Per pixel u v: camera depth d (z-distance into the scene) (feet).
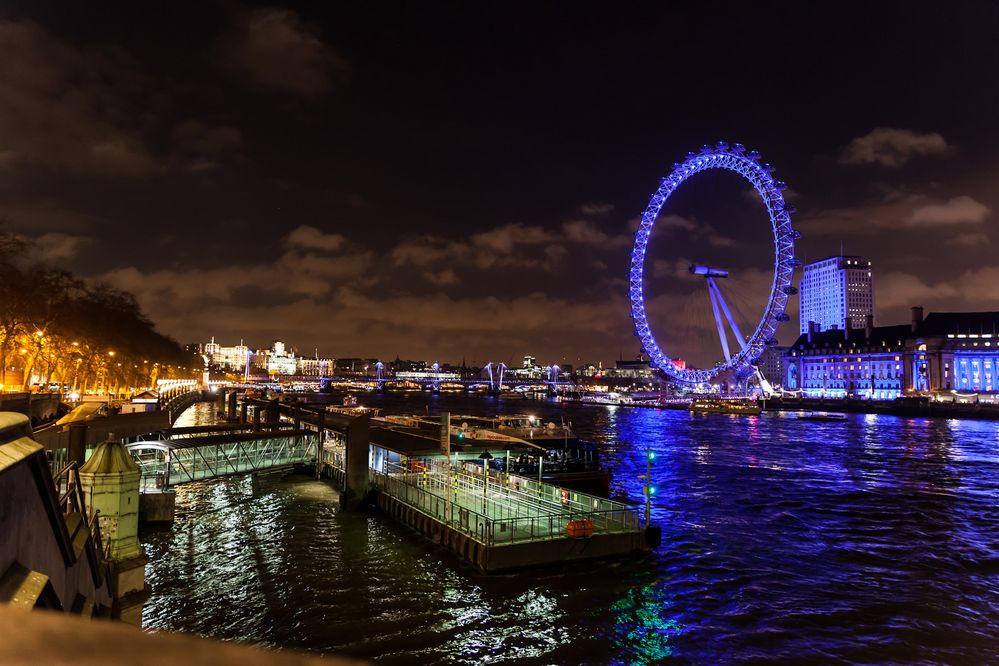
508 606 112.88
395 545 146.00
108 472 63.87
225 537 153.28
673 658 96.43
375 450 220.84
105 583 51.52
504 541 130.21
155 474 190.29
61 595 28.66
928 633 105.81
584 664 94.17
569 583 123.95
